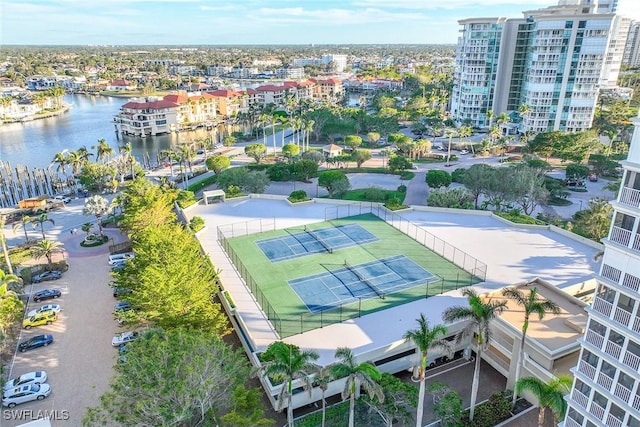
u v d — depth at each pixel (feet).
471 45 469.16
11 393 107.45
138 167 328.70
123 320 129.59
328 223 201.36
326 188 266.98
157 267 117.91
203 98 574.97
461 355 125.39
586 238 173.58
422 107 566.77
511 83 470.39
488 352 119.85
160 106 520.83
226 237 186.39
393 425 99.71
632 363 67.56
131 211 180.14
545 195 215.31
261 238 185.78
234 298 139.85
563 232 181.37
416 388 100.89
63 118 623.77
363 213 212.64
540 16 395.55
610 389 71.26
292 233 190.60
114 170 306.96
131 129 515.09
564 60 396.16
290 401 84.79
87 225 211.20
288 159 352.08
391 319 127.13
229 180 258.16
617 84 641.81
